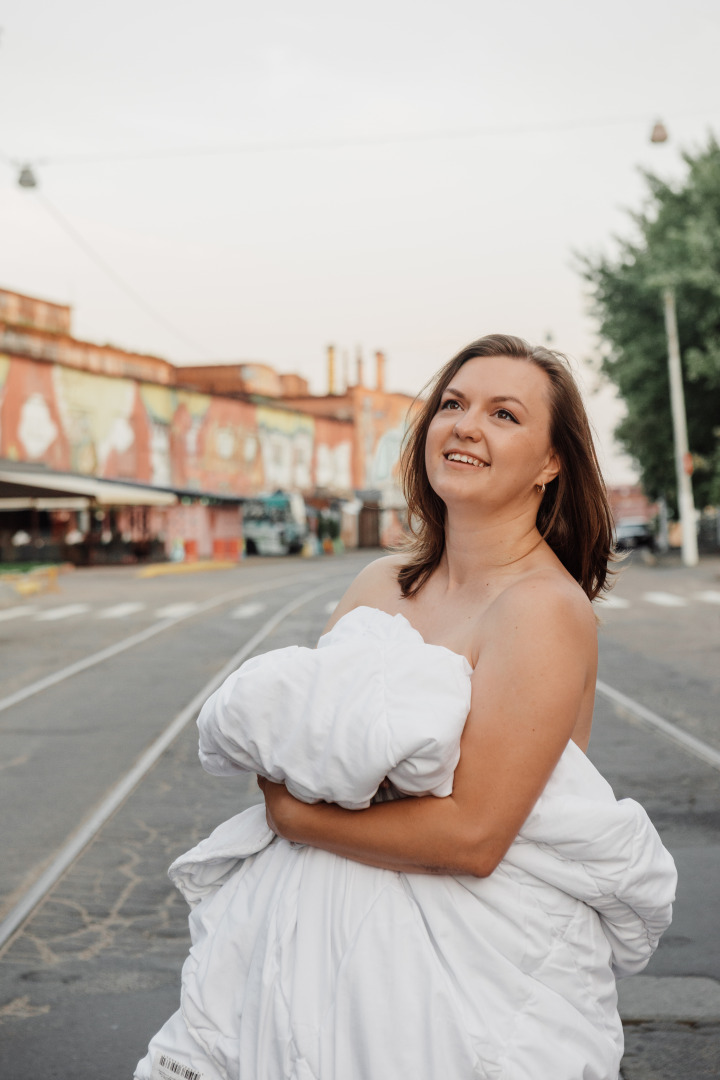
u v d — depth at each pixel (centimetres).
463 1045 116
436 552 161
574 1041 121
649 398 3244
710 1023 304
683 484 3005
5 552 3372
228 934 133
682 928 371
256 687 124
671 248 3005
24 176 1820
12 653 1228
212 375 5481
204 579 2820
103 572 3231
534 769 123
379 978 120
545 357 148
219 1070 130
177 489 3881
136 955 359
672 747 660
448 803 122
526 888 125
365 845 123
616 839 125
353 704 119
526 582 135
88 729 757
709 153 3069
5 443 3297
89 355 3731
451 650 140
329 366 7431
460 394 146
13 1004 324
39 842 486
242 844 138
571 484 150
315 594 2155
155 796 566
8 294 3769
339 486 5800
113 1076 281
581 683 130
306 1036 121
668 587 2120
